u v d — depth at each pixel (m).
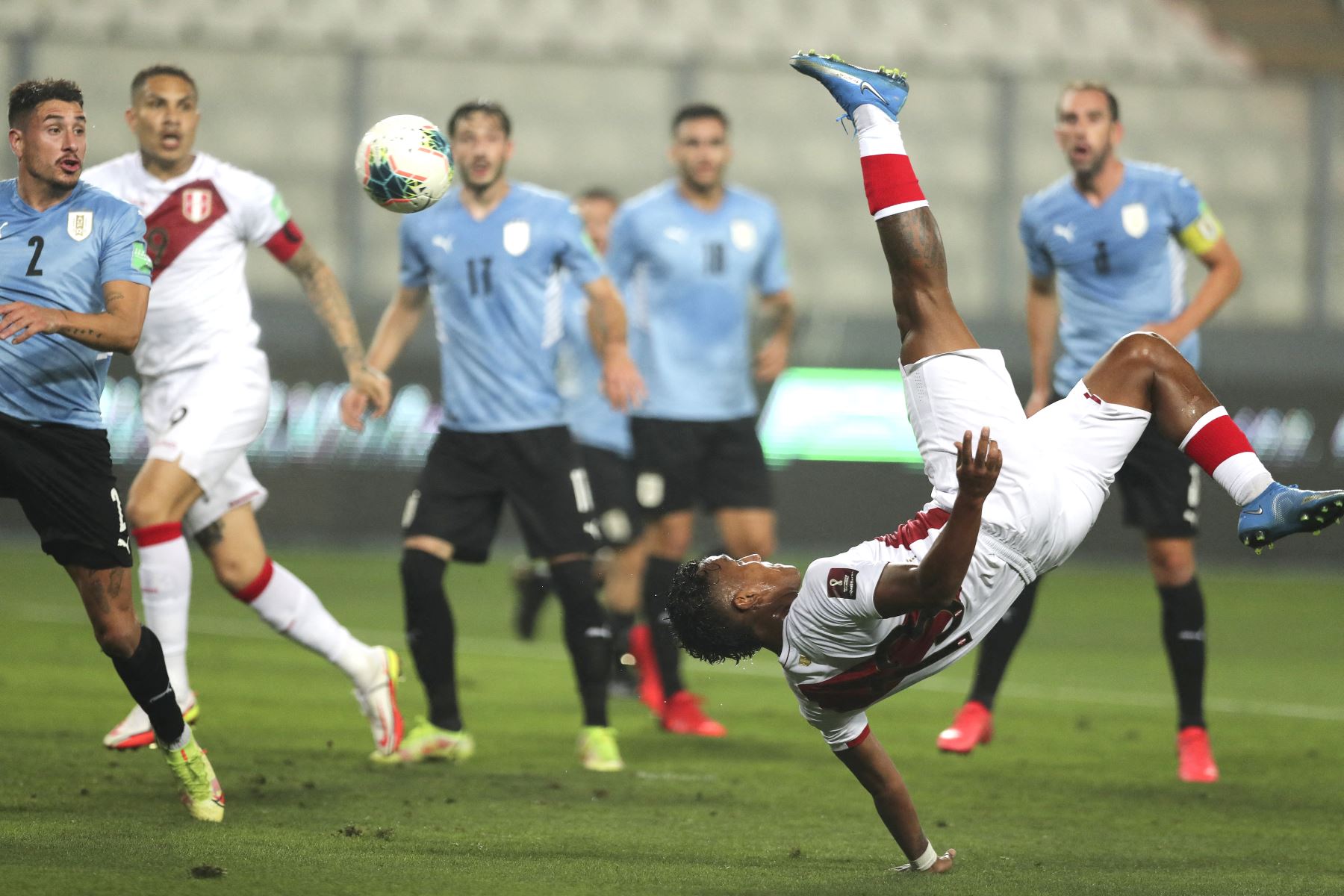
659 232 25.14
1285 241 70.62
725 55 71.75
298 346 61.91
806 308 69.88
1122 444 13.99
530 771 19.70
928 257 13.82
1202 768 20.25
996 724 25.38
